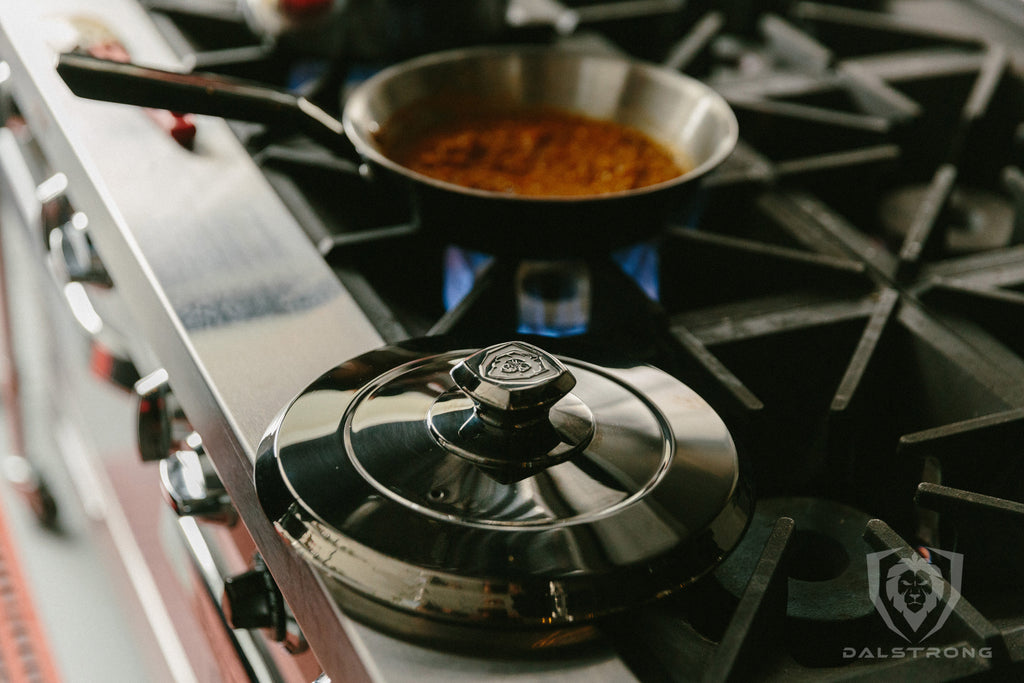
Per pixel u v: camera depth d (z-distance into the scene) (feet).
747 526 1.36
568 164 2.43
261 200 2.30
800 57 3.49
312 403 1.50
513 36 3.43
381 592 1.21
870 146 2.96
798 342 2.11
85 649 4.55
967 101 3.35
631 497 1.31
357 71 3.08
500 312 2.09
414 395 1.50
